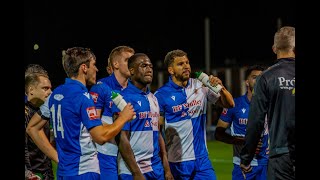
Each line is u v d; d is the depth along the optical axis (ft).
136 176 17.75
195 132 20.43
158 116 19.03
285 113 15.01
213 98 20.75
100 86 18.47
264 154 22.52
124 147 17.62
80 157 16.08
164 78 85.87
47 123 19.44
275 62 15.70
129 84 18.81
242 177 23.25
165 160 19.63
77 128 16.03
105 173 18.38
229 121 23.36
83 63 16.31
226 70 84.84
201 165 20.47
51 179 20.10
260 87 15.25
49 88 19.30
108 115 18.45
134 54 18.85
